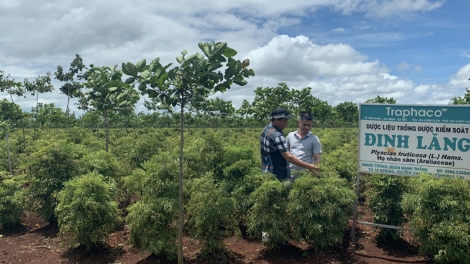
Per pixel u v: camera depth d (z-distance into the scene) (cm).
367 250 589
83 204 541
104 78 915
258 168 652
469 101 1305
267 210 543
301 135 645
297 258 561
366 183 711
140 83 444
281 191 544
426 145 522
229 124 2822
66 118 2725
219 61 448
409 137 532
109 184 647
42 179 695
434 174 520
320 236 530
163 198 538
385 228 596
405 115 533
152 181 545
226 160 676
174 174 552
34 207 722
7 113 1481
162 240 527
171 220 546
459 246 461
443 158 513
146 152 925
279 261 551
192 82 452
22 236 697
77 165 728
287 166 612
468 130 495
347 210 548
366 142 563
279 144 577
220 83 459
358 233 665
